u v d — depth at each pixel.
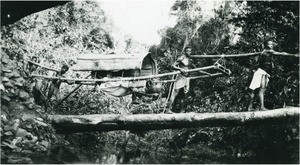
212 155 11.64
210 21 15.07
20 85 10.45
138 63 10.98
